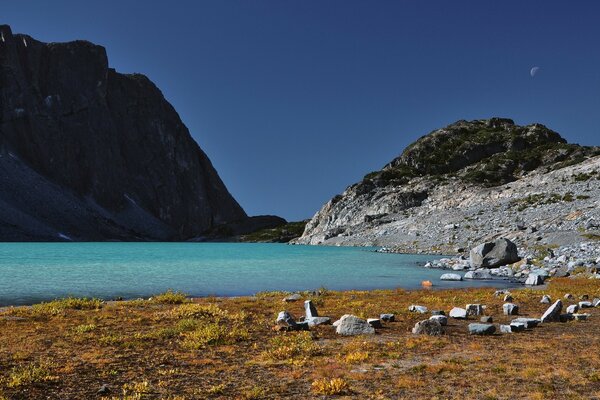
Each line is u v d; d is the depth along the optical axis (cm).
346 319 2167
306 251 12262
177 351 1786
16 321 2339
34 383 1361
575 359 1555
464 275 5344
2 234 19962
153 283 4644
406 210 17388
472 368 1477
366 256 9362
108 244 19600
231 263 7681
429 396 1221
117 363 1602
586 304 2816
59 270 5981
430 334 2073
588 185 12456
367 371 1480
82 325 2205
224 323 2359
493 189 15925
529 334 2038
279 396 1259
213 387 1320
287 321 2252
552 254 6456
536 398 1177
